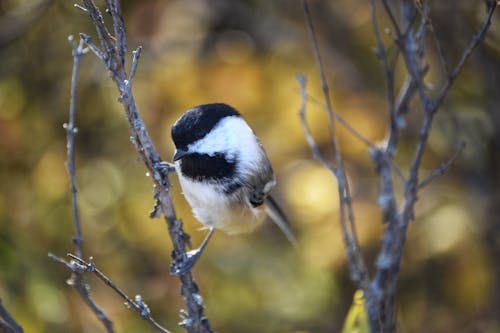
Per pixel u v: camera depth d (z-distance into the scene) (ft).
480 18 30.96
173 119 31.58
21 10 33.30
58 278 30.01
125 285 31.09
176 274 19.16
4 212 30.19
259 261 34.68
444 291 33.17
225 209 24.56
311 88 32.86
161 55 33.17
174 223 19.16
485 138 33.37
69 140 19.25
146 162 18.53
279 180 33.60
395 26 20.20
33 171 31.65
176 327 30.91
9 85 32.86
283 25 35.94
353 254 24.02
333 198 32.24
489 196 32.76
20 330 18.04
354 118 32.65
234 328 34.53
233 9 35.78
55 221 31.48
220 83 32.01
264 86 32.83
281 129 32.94
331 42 35.19
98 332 28.86
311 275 35.09
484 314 32.12
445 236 32.22
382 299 20.66
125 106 17.84
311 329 35.78
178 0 34.32
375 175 32.71
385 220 21.68
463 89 33.76
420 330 33.14
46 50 33.99
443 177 33.40
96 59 32.96
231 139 24.21
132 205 31.89
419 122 32.40
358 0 34.63
